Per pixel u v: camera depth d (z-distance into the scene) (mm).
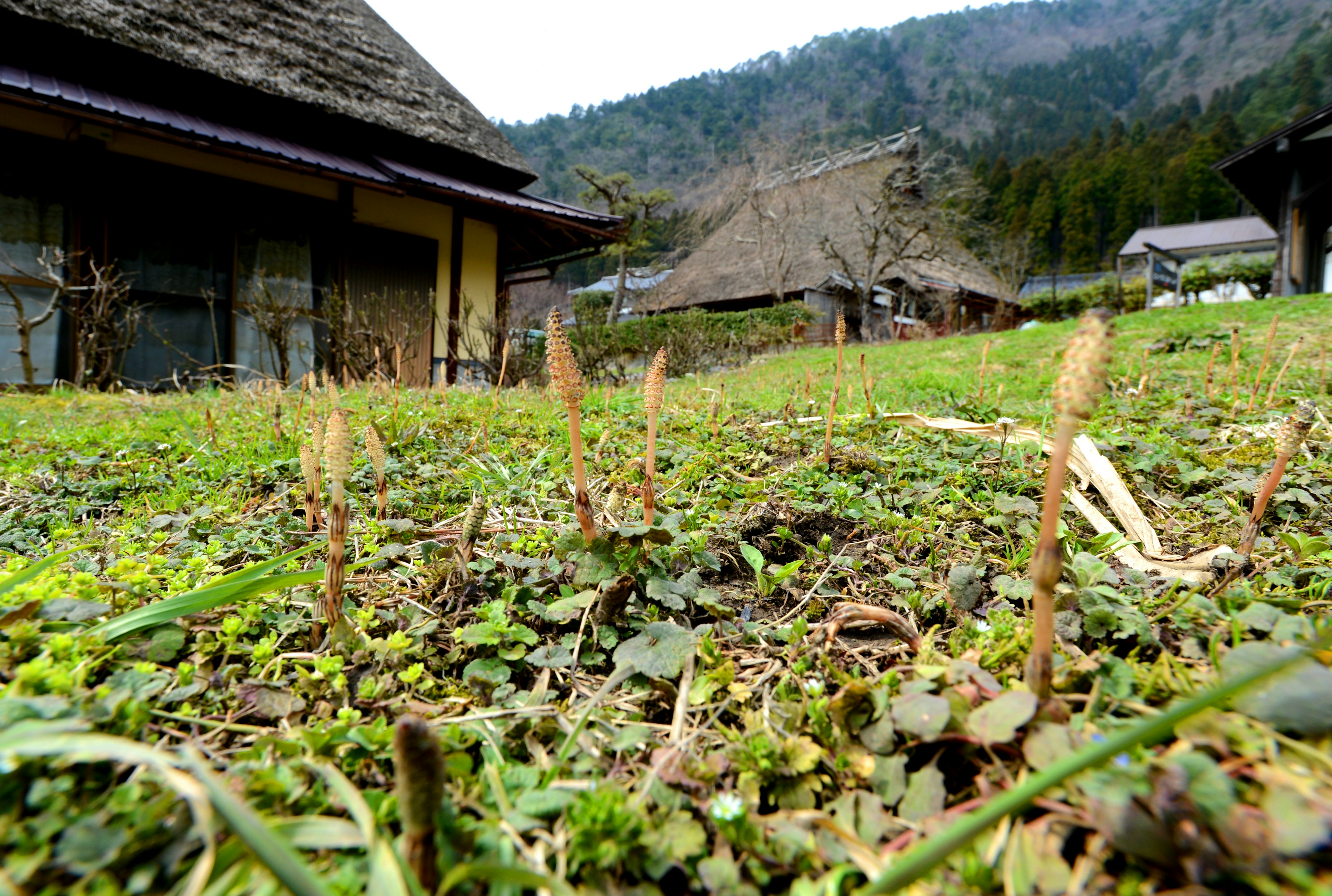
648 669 1309
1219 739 938
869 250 23625
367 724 1205
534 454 3260
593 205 30938
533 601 1607
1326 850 772
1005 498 2258
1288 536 1787
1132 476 2717
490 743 1148
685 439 3465
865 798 1008
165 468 3076
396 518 2324
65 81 7559
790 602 1818
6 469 2992
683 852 916
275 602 1621
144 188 8109
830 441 2818
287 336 8219
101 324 7234
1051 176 72812
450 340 9820
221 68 8820
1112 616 1370
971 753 1054
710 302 30438
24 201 7418
